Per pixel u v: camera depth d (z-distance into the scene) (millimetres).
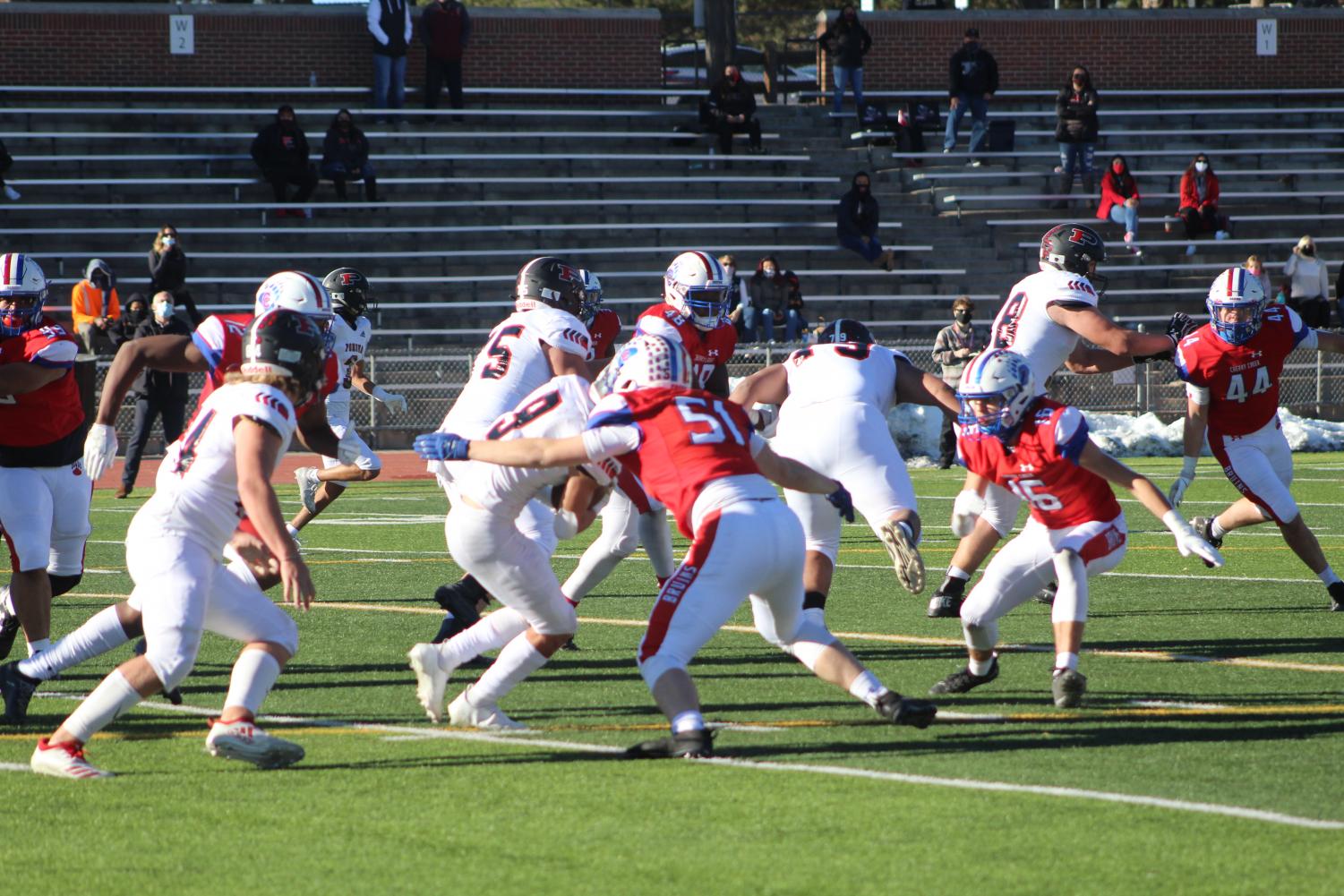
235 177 69375
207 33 74562
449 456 13805
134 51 73938
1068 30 83062
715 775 13070
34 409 17312
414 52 77812
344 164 67250
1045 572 16062
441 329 65812
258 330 13391
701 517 13602
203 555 13383
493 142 73062
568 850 10961
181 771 13500
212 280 64375
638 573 27828
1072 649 15648
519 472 14414
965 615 16188
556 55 78688
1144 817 11609
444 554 30453
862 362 18797
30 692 15289
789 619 14289
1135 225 70750
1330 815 11641
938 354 49219
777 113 78250
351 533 34406
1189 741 14234
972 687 16859
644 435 13867
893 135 76625
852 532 35031
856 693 14188
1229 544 31391
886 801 12156
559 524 15383
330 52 76000
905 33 82500
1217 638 20203
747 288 64750
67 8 72938
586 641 20438
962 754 13797
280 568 12914
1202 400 22781
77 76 73312
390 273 67125
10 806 12328
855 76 76938
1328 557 29062
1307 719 15188
